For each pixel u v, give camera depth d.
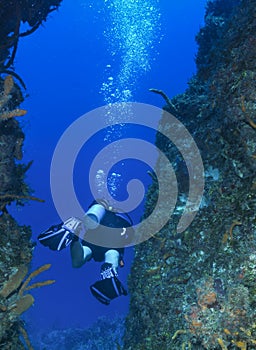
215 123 4.27
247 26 4.11
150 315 4.18
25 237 4.08
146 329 4.22
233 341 2.87
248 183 3.54
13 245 3.78
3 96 3.56
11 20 4.95
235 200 3.61
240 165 3.65
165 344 3.72
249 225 3.34
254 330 2.85
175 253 4.12
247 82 3.53
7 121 4.00
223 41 4.61
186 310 3.25
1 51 4.85
